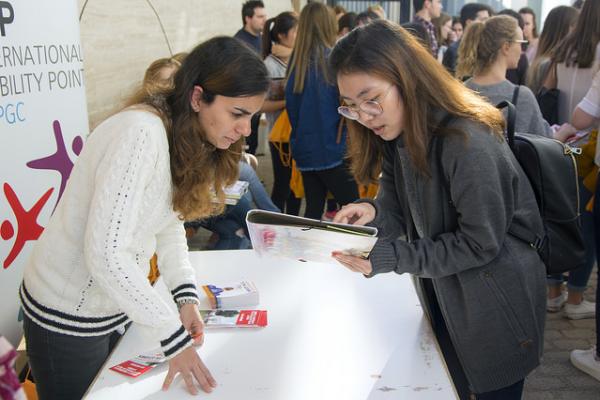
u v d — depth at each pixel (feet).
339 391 4.75
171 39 17.48
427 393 4.73
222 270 6.91
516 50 9.42
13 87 6.70
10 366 2.60
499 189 5.07
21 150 6.89
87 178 4.84
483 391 5.76
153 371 5.06
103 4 12.71
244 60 4.72
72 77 7.93
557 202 5.86
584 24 10.71
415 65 5.04
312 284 6.57
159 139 4.69
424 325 5.72
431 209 5.46
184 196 5.02
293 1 38.70
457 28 27.91
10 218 6.76
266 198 11.35
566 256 5.92
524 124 9.07
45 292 5.16
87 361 5.41
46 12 7.32
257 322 5.69
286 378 4.91
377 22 5.16
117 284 4.58
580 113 9.73
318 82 12.36
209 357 5.19
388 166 6.40
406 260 5.22
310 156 12.85
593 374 9.86
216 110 4.77
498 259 5.46
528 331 5.60
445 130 5.06
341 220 6.18
